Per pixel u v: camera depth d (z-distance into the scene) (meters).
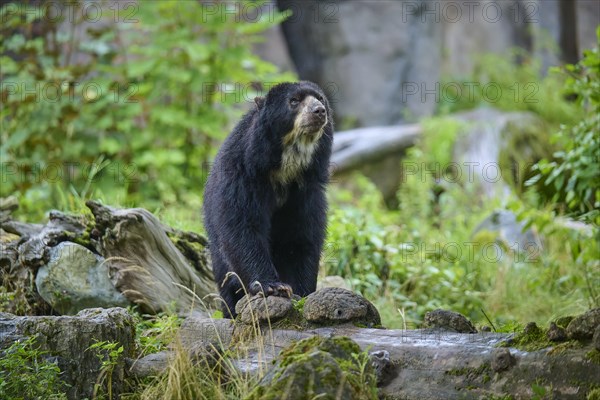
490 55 26.56
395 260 12.67
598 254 11.30
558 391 5.70
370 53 27.94
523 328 6.73
